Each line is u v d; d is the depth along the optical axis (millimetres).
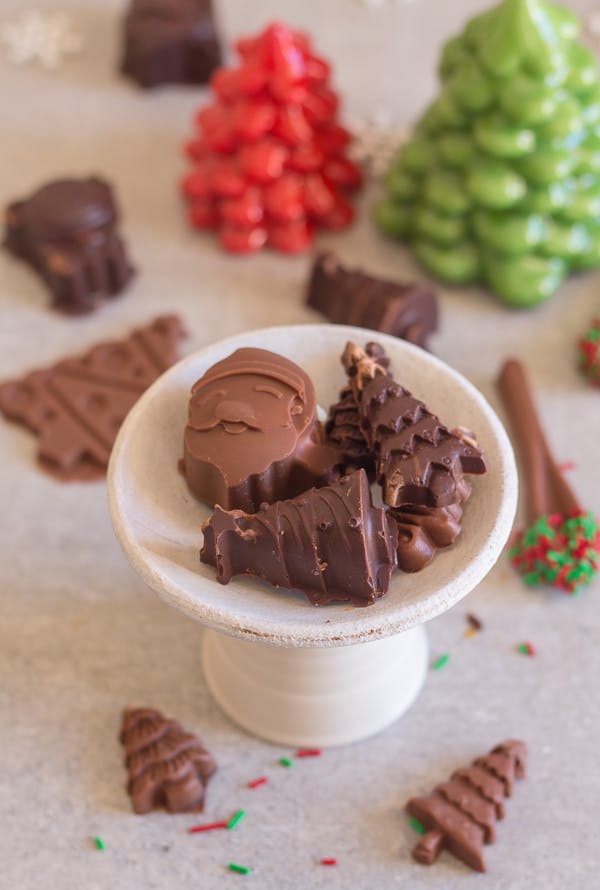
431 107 572
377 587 380
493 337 574
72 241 567
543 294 575
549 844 437
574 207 562
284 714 451
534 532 497
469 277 586
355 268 572
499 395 552
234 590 388
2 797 447
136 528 394
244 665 448
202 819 443
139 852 436
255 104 576
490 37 536
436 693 471
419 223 583
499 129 542
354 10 725
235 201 596
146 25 666
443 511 391
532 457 522
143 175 640
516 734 462
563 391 556
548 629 487
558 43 535
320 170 603
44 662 479
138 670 478
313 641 375
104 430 537
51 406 546
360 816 444
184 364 423
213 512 395
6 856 435
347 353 409
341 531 373
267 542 378
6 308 587
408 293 541
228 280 597
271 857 435
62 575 501
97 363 559
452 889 428
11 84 683
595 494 522
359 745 460
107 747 458
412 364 425
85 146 652
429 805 435
